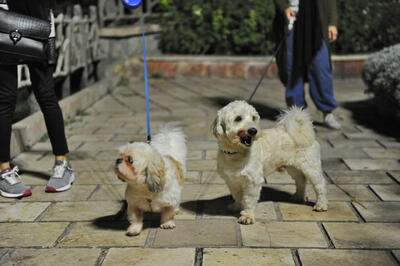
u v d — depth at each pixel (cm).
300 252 276
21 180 419
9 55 352
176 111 721
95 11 965
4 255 279
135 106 768
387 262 264
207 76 1040
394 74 579
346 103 769
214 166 453
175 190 290
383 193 375
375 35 1062
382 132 579
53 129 390
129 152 260
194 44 1076
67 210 350
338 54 1048
